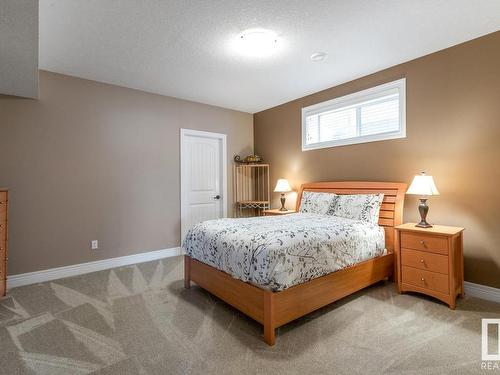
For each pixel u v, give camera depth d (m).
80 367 1.71
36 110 3.24
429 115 3.03
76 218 3.49
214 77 3.60
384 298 2.68
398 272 2.79
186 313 2.41
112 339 2.01
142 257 4.02
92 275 3.42
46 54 2.92
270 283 1.95
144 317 2.34
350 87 3.78
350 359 1.77
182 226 4.43
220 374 1.65
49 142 3.31
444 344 1.91
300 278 2.12
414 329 2.11
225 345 1.94
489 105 2.62
